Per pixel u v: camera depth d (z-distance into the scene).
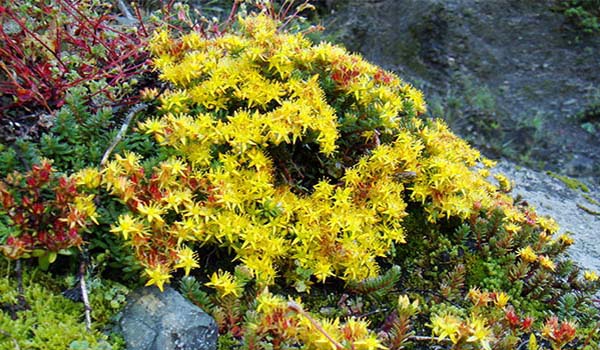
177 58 0.34
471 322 0.26
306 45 0.33
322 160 0.33
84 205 0.25
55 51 0.33
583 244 0.44
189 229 0.26
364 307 0.30
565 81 0.75
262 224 0.29
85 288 0.25
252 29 0.34
